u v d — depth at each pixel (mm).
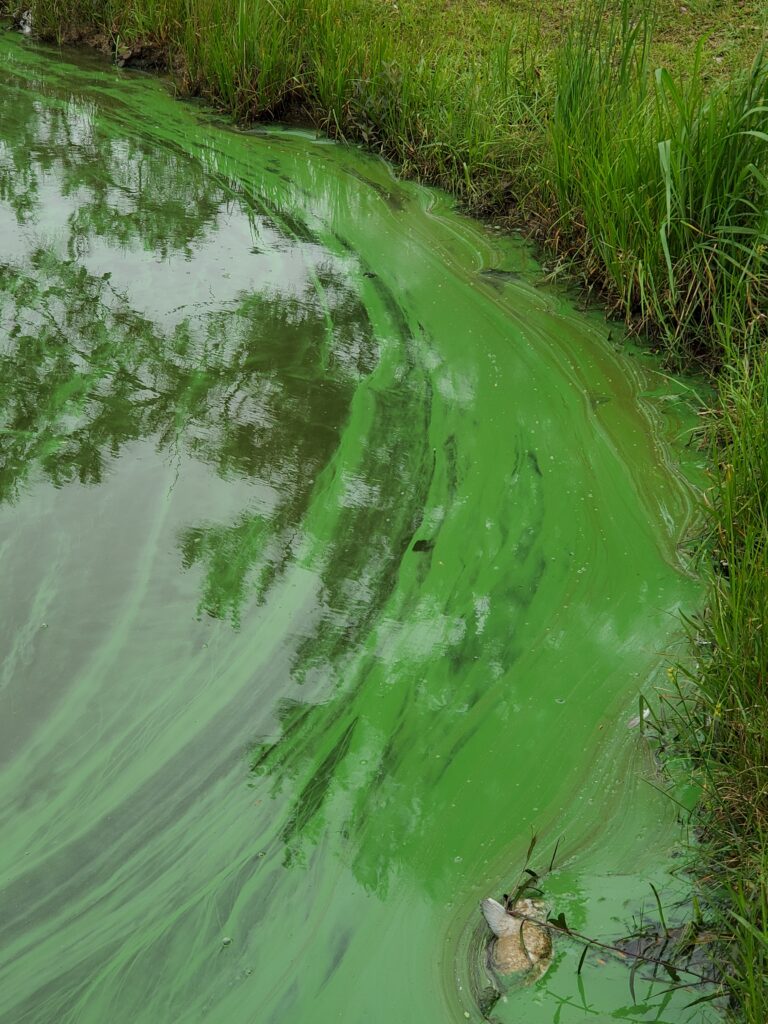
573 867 2197
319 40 5812
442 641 2758
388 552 3055
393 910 2117
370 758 2443
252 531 3125
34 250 4578
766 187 3623
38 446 3424
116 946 2051
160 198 5098
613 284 4188
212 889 2158
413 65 5574
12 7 7195
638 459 3430
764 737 2209
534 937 2045
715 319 3742
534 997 1950
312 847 2246
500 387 3787
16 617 2818
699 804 2307
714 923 2051
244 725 2529
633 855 2221
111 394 3686
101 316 4125
